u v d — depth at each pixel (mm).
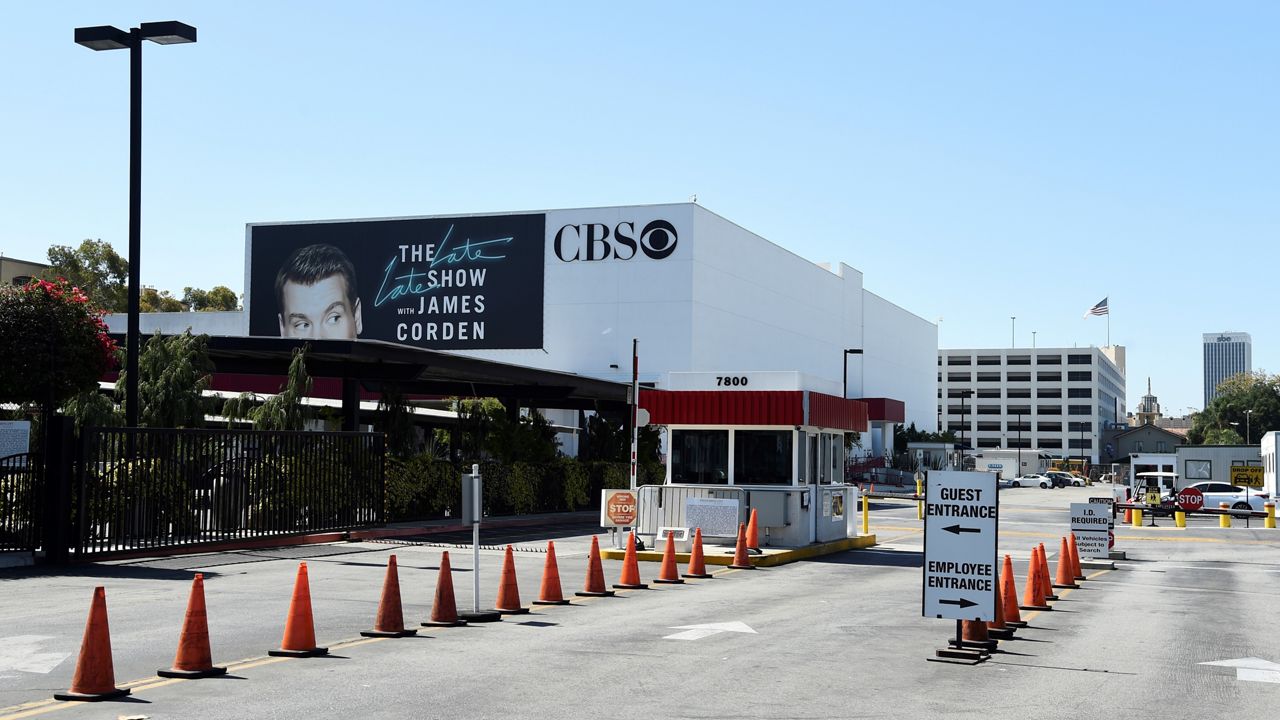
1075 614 16516
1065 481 114438
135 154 24328
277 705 8844
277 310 79188
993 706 9469
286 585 17297
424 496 32688
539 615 14656
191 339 30984
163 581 17719
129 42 24484
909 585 20234
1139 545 34781
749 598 17531
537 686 9820
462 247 75812
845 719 8828
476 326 75062
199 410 30516
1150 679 11000
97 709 8648
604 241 72500
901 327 121125
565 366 72812
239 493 24031
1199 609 17516
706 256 72312
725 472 27172
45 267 86000
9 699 9039
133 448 21453
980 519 11594
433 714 8641
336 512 27047
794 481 26656
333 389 58156
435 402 61812
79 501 20125
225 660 10867
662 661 11281
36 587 16641
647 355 71125
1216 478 63688
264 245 79812
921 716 9008
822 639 13133
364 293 77812
